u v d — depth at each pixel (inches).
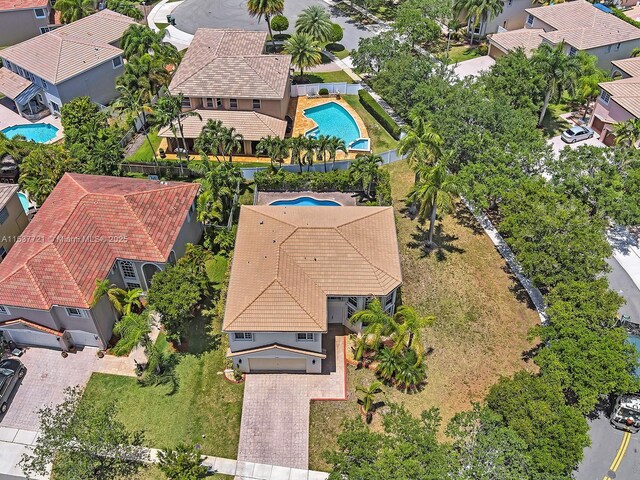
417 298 1798.7
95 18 3065.9
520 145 2081.7
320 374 1585.9
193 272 1670.8
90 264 1638.8
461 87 2377.0
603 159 1975.9
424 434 1236.5
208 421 1480.1
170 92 2477.9
